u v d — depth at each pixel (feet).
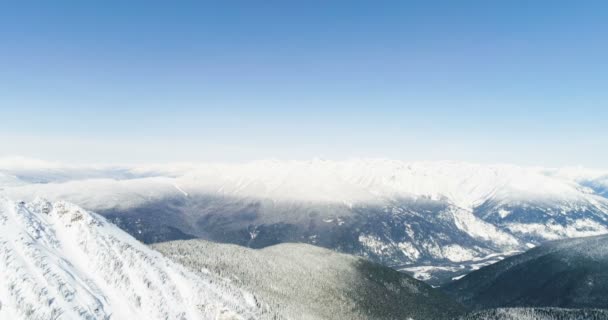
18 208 545.85
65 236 553.64
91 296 449.48
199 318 515.50
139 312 471.21
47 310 399.65
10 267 433.07
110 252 541.34
